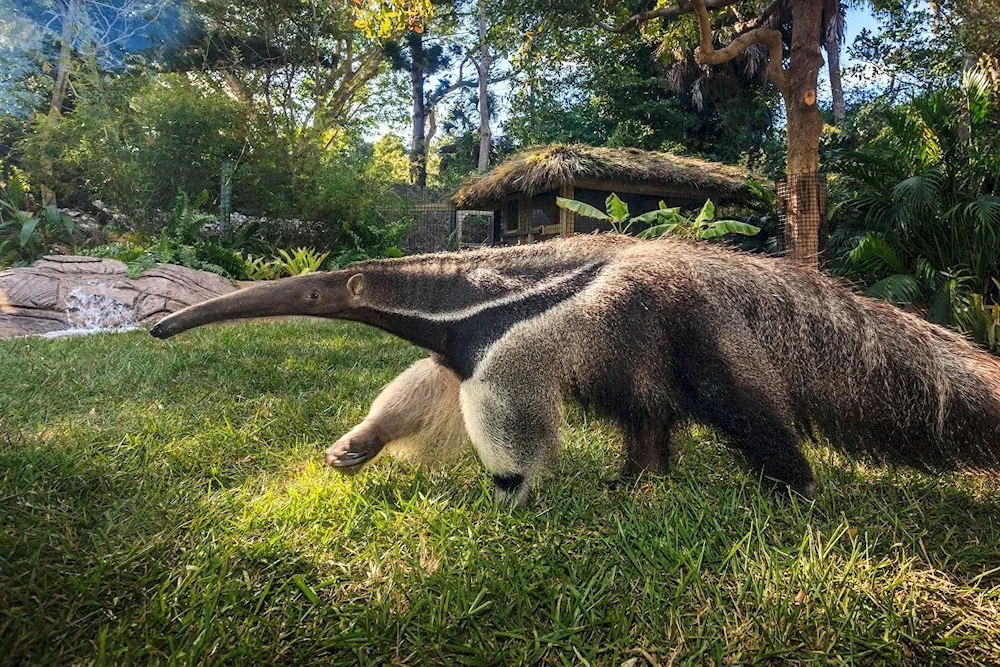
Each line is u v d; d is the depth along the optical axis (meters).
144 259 10.45
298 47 21.08
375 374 5.41
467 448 3.42
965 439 2.65
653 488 2.91
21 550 2.17
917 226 7.91
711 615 1.90
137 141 15.36
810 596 1.98
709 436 3.72
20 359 5.67
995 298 7.53
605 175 12.13
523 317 2.63
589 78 21.61
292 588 2.03
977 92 8.19
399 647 1.77
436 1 20.42
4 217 16.17
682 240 2.96
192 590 1.95
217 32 21.00
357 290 2.81
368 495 2.81
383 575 2.13
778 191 10.16
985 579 2.16
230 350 6.39
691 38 13.80
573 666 1.71
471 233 21.97
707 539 2.36
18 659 1.69
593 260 2.76
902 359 2.69
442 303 2.75
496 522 2.52
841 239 9.54
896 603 1.96
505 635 1.82
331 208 16.16
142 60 18.64
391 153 27.14
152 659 1.69
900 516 2.61
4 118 18.73
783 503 2.70
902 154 8.40
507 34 12.82
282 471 3.15
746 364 2.61
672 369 2.64
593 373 2.69
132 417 3.91
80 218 16.94
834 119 25.73
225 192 15.52
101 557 2.15
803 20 9.66
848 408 2.72
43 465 2.94
